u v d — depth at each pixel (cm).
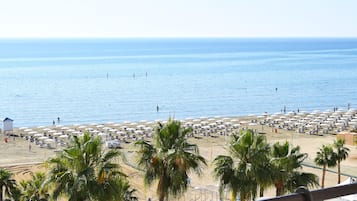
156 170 1786
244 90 11150
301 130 5784
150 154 1794
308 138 5391
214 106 8994
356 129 5794
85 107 8694
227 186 1845
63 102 9206
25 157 4291
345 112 7231
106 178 1548
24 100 9394
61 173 1527
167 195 1797
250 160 1827
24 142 5050
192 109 8638
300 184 1889
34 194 2102
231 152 1881
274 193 2511
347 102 9481
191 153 1800
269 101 9638
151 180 1803
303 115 7000
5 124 5606
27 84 11919
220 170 1855
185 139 1823
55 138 5200
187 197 2862
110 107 8738
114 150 1622
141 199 2805
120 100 9550
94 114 8019
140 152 1808
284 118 6706
